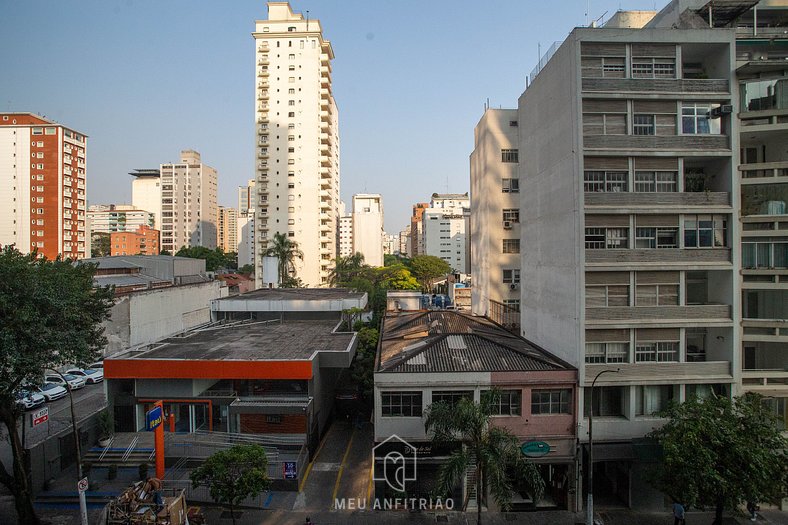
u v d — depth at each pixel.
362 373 34.66
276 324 45.22
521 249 33.78
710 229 24.20
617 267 23.64
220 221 192.50
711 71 25.11
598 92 23.69
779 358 25.22
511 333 35.16
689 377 23.75
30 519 21.45
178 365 29.00
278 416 29.27
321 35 99.69
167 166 160.38
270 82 95.00
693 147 23.91
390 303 62.75
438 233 145.00
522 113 33.12
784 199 24.09
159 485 21.89
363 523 22.30
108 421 28.55
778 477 19.50
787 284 23.31
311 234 94.75
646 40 23.81
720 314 23.95
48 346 20.78
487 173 41.31
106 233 144.38
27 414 31.89
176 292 57.03
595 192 23.73
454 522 22.42
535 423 23.92
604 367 23.77
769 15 26.91
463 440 21.00
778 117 23.73
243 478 20.00
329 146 102.81
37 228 93.25
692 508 23.50
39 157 93.31
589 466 21.19
